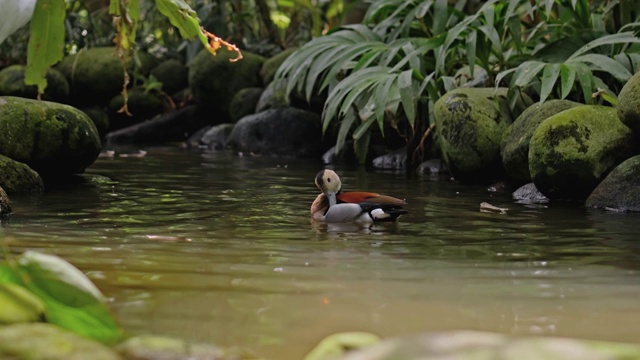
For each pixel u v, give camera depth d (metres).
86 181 11.35
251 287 5.26
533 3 15.59
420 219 8.40
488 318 4.62
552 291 5.26
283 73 14.87
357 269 5.84
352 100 12.85
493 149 11.78
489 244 6.96
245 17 21.89
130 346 3.63
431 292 5.19
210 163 14.68
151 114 21.03
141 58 21.28
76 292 3.67
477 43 12.98
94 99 20.95
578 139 9.90
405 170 13.88
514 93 12.02
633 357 2.75
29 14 3.73
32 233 7.09
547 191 10.09
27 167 10.05
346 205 8.15
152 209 8.77
